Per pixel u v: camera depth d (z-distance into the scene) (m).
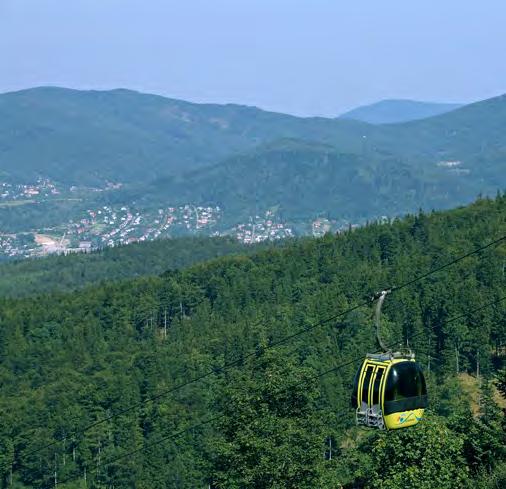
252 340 174.75
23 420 156.00
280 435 42.41
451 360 149.12
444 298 161.38
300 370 47.66
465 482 39.62
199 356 174.25
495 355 157.38
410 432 41.00
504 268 187.00
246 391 46.22
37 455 146.50
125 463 137.25
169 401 156.50
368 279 199.25
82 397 163.00
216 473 43.53
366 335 161.00
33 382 193.50
